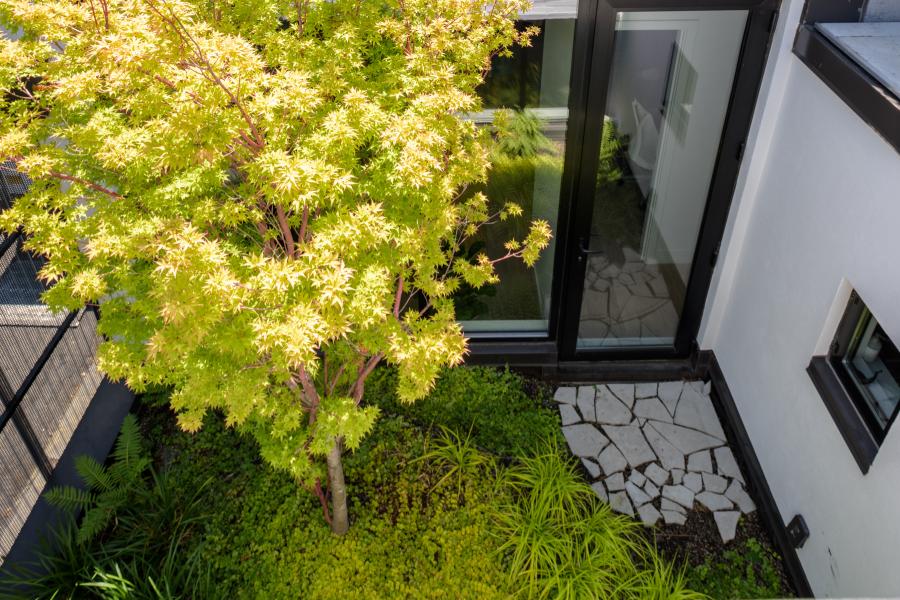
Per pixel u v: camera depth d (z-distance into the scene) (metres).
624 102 5.49
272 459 4.32
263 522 5.35
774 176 5.40
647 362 6.98
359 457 5.80
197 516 5.30
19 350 5.34
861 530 4.25
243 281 3.43
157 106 3.22
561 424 6.32
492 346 6.85
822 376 4.71
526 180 5.87
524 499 5.38
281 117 3.34
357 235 3.20
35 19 3.35
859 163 4.22
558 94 5.41
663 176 5.88
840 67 4.28
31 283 5.43
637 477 5.86
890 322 3.91
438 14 4.09
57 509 5.19
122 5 3.35
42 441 5.43
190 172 3.55
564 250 6.25
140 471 5.44
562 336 6.80
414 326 4.17
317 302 3.21
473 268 4.44
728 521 5.53
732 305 6.28
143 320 3.93
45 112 3.91
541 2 4.97
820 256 4.70
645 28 5.16
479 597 4.89
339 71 3.71
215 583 4.97
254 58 3.12
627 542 5.10
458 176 4.03
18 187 4.57
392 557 5.14
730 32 5.20
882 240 3.97
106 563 4.84
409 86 3.80
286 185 2.91
